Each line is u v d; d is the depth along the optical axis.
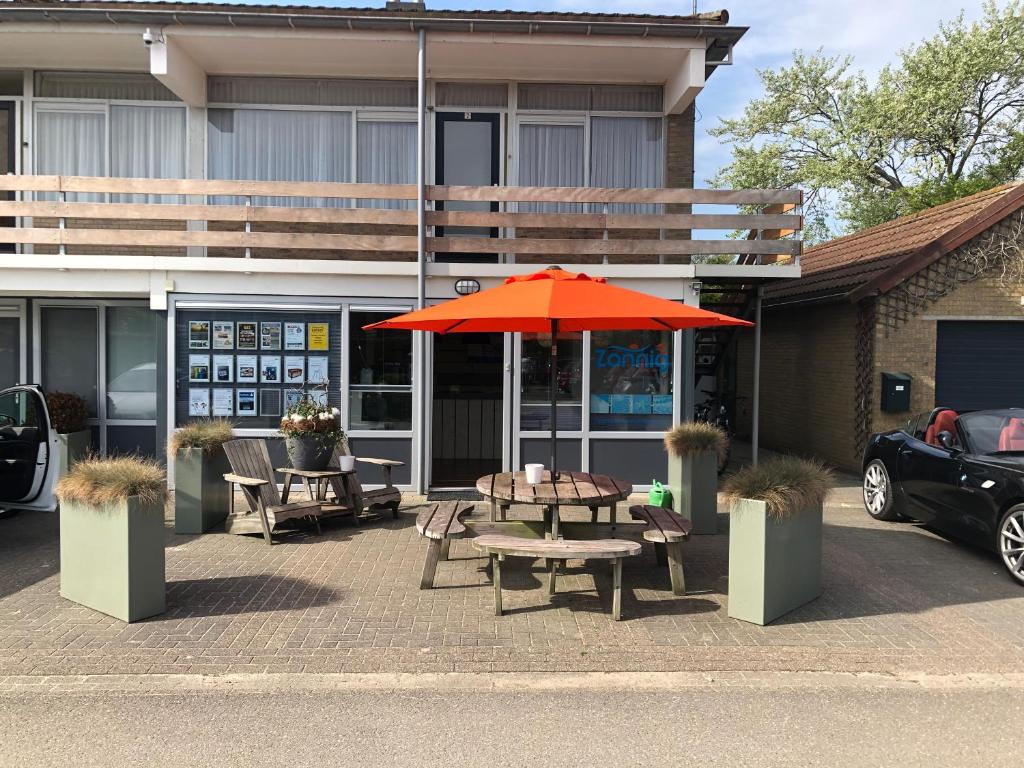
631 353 9.67
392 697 4.22
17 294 10.09
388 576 6.26
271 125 10.48
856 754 3.67
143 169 10.47
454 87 10.62
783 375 14.56
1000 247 11.30
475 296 6.02
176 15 8.99
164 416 9.43
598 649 4.84
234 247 9.91
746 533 5.32
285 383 9.45
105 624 5.16
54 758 3.57
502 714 4.04
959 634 5.15
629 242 9.39
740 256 11.70
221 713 4.02
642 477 9.67
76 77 10.43
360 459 8.37
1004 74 24.67
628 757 3.62
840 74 27.22
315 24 9.14
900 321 11.34
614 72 10.36
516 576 6.31
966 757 3.65
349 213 9.23
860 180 26.69
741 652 4.82
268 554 6.88
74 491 5.37
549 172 10.71
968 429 7.38
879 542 7.56
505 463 9.64
